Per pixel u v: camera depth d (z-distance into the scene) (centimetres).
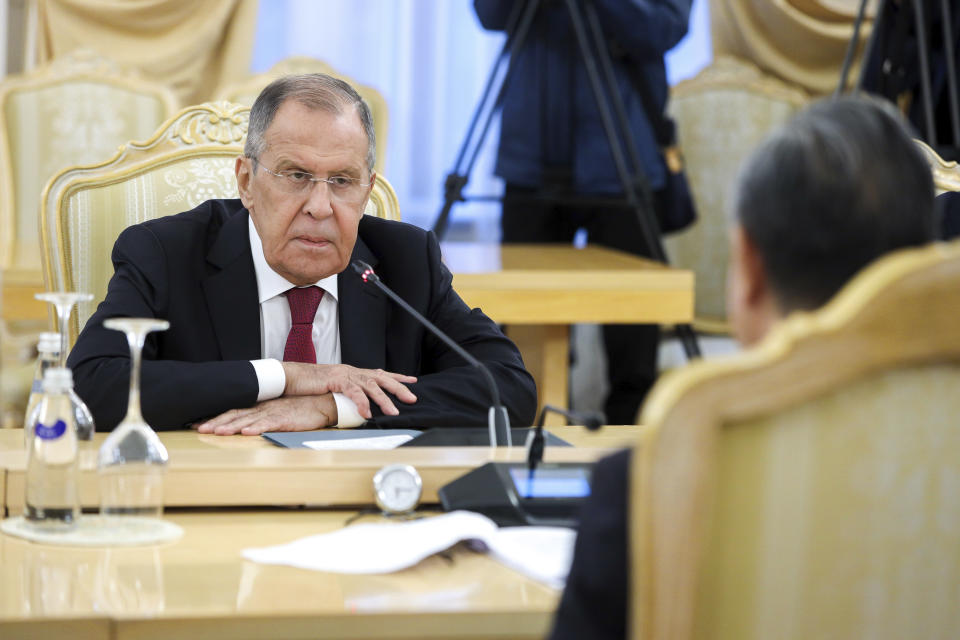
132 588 270
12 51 1202
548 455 367
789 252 222
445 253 864
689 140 1094
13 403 798
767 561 198
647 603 189
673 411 186
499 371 500
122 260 507
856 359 191
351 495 340
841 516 198
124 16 1138
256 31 1238
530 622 260
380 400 460
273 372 459
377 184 615
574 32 918
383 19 1294
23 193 1016
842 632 203
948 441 200
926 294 191
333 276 528
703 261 1083
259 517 336
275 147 485
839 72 1177
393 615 256
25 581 274
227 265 515
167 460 334
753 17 1175
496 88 1299
